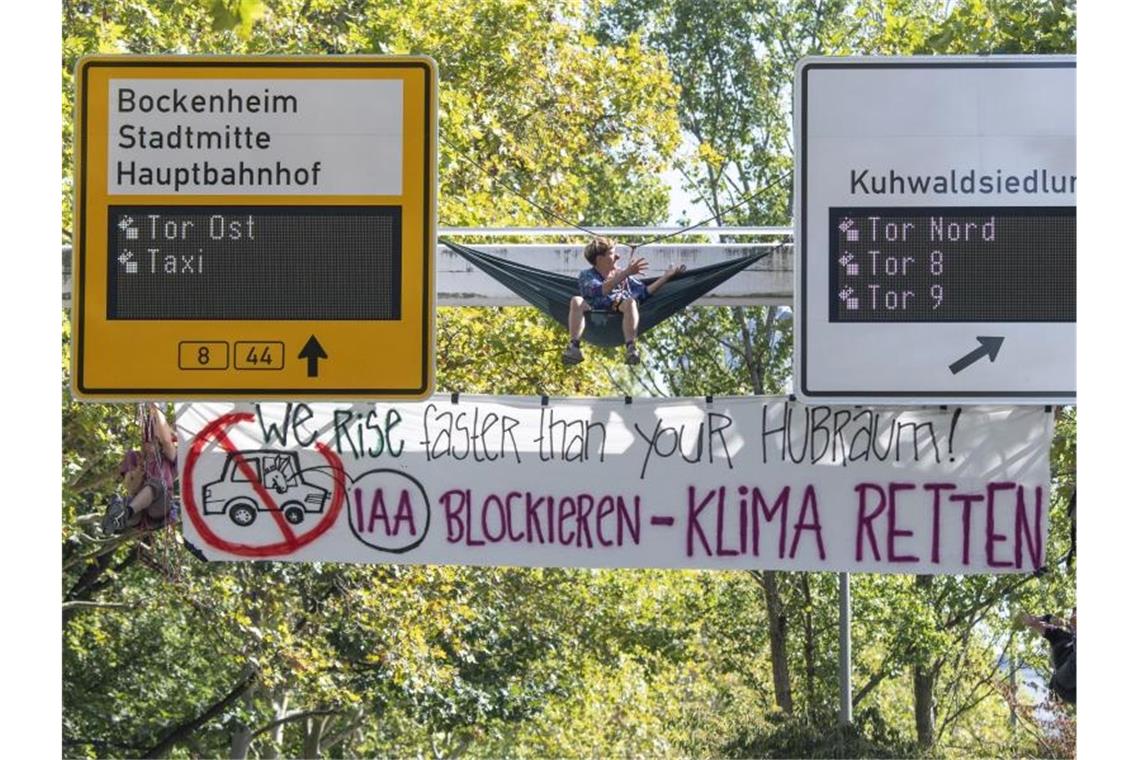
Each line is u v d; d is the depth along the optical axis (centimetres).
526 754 4666
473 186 3183
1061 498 2809
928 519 1595
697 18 5425
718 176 5388
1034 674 3591
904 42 3591
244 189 1438
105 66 1441
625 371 5094
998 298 1451
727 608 4178
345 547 1630
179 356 1435
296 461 1638
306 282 1438
